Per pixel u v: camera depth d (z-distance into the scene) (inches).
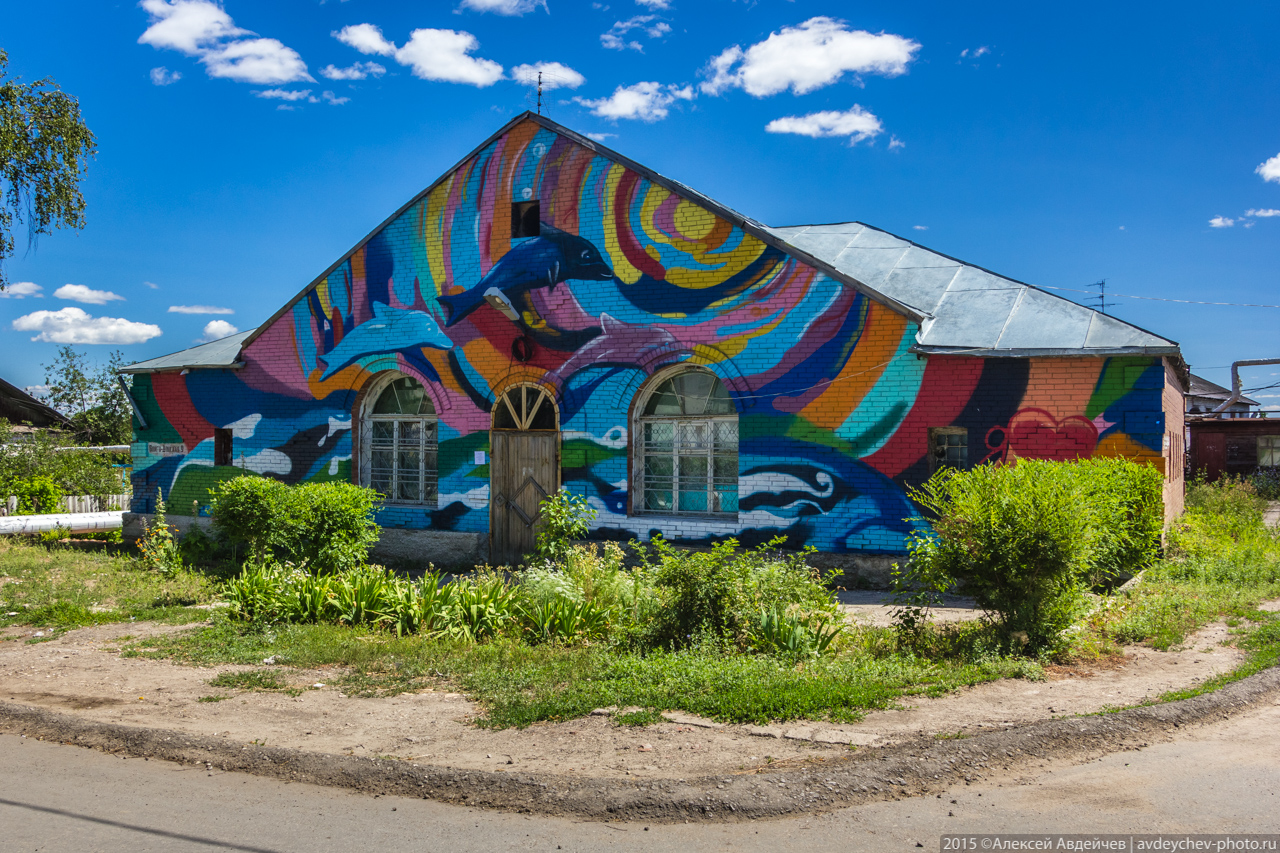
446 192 555.8
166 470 654.5
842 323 454.9
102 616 374.3
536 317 528.4
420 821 173.8
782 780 181.2
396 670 284.7
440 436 556.1
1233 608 345.7
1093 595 355.6
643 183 501.0
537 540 471.5
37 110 620.4
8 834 168.7
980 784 185.2
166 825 172.4
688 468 501.7
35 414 1253.1
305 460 598.2
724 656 283.1
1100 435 411.5
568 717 230.4
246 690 264.7
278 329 609.9
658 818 172.6
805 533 461.1
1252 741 208.1
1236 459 1111.0
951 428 438.0
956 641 299.6
